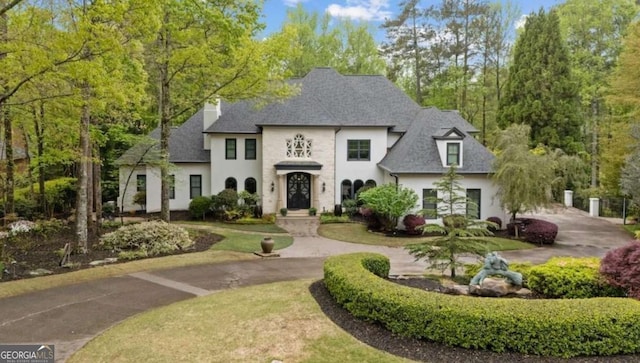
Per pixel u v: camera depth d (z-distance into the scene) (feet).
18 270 43.93
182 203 97.40
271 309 30.09
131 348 24.35
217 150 94.68
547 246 66.74
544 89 116.26
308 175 94.73
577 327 22.24
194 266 48.16
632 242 29.84
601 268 29.58
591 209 102.22
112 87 41.01
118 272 44.45
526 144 75.36
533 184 69.67
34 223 66.95
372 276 30.04
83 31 35.96
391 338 24.90
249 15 61.05
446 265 36.99
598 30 122.93
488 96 150.00
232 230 76.02
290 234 74.54
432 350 23.36
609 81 97.25
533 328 22.48
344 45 158.30
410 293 26.13
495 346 22.90
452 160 79.00
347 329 26.55
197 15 59.57
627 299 24.84
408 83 171.22
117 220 83.66
